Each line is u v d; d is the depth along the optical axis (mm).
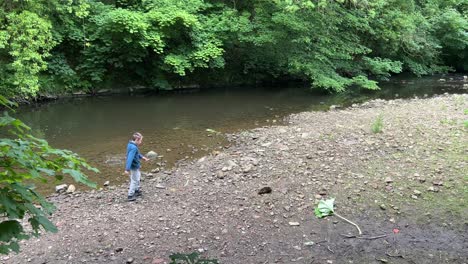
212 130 12969
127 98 18500
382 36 22562
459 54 28766
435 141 9406
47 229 2221
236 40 20672
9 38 13992
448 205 6441
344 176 7766
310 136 10820
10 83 14469
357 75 22875
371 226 6035
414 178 7418
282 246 5645
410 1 23625
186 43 19391
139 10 18781
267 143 10586
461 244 5445
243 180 8055
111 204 7418
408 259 5168
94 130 13094
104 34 17875
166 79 20344
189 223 6461
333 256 5332
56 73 17422
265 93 20359
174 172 9031
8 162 2332
